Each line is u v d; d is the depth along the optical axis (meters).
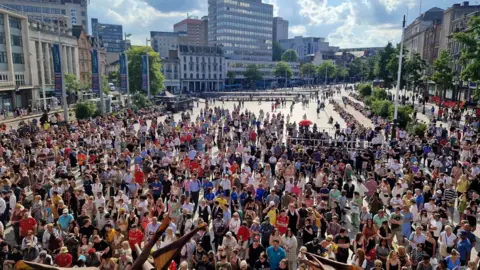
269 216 13.48
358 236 11.19
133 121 42.16
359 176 23.05
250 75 156.50
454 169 19.02
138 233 11.70
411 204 13.99
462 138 32.50
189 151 24.94
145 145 28.73
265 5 190.88
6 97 60.47
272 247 10.81
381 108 45.28
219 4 175.00
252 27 186.50
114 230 11.61
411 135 31.56
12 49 63.12
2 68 60.62
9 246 11.92
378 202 15.09
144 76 62.59
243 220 13.45
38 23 58.59
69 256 10.10
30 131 31.20
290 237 11.65
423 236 11.63
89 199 13.97
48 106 64.69
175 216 14.20
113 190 18.42
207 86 150.12
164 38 186.50
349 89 135.38
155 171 19.28
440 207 14.06
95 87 48.31
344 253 11.02
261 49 193.12
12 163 19.67
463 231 11.47
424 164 26.03
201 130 34.47
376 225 12.40
